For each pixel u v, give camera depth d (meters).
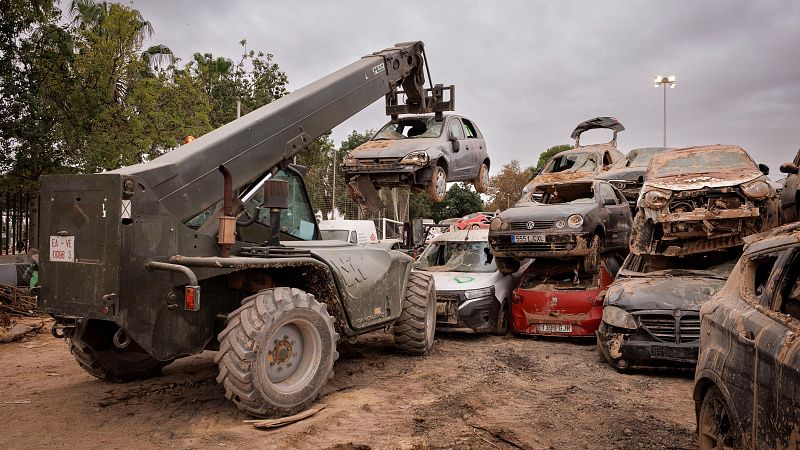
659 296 7.25
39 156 15.89
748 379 3.31
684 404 6.01
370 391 6.50
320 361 5.84
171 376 7.10
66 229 5.14
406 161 9.27
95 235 4.97
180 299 5.37
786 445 2.86
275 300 5.50
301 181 7.57
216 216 6.01
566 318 9.48
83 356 6.32
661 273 8.24
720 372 3.68
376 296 7.30
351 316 6.70
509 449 4.75
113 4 19.22
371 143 10.23
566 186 12.02
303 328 5.81
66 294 5.09
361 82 7.99
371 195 9.98
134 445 4.79
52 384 6.71
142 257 5.04
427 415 5.62
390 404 5.99
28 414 5.57
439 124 10.67
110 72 18.59
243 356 5.18
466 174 10.98
